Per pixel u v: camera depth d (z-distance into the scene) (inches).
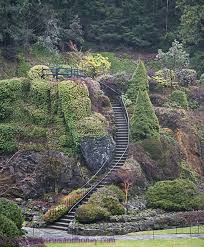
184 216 1177.4
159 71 1930.4
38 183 1347.2
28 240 898.1
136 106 1524.4
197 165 1596.9
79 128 1429.6
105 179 1312.7
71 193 1270.9
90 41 2480.3
